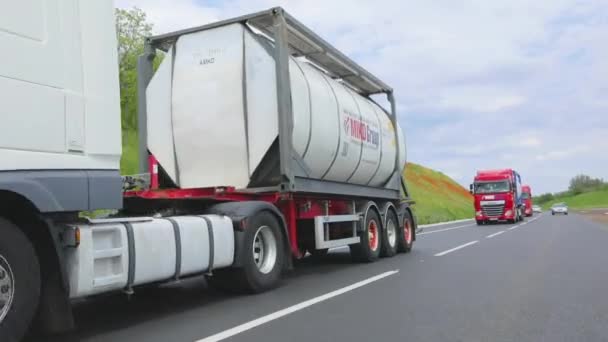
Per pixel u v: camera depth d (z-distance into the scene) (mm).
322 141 9695
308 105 9305
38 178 4660
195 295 7785
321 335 5340
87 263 5035
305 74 9727
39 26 4797
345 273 10047
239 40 8812
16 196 4574
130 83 23125
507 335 5387
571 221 38875
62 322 4844
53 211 4754
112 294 7836
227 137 8680
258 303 7039
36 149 4688
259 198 8750
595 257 12484
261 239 7984
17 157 4539
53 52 4891
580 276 9391
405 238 14086
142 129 9305
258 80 8625
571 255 12984
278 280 8109
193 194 8164
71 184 4930
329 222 10273
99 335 5477
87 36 5230
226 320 6047
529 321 5980
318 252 12984
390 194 13711
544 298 7332
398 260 12320
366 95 14125
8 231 4445
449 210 60312
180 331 5562
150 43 9445
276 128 8477
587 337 5316
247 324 5820
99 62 5316
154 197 8008
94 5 5336
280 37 8477
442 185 82750
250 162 8602
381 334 5398
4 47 4500
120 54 24031
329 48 10320
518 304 6922
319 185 9820
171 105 9055
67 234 4961
